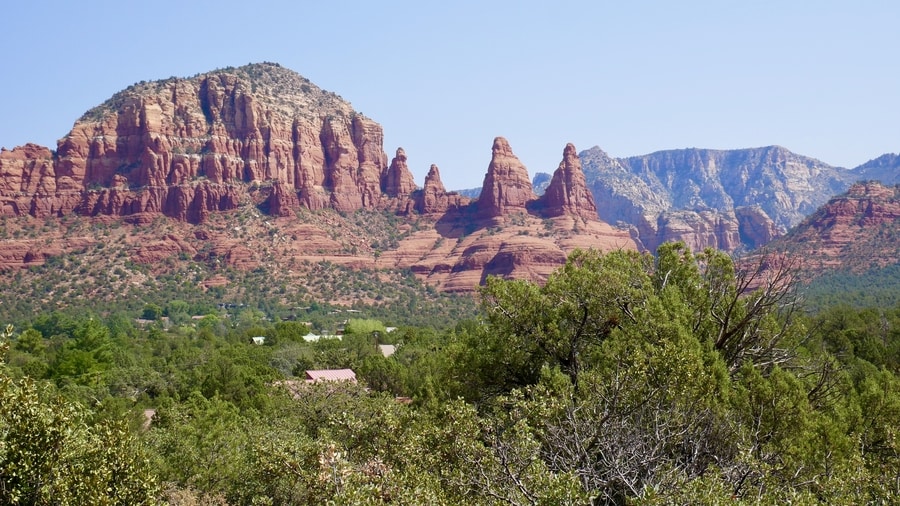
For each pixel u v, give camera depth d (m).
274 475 20.80
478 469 19.11
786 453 22.39
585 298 33.06
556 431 20.80
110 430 19.53
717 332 32.06
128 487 18.92
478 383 33.38
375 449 23.09
